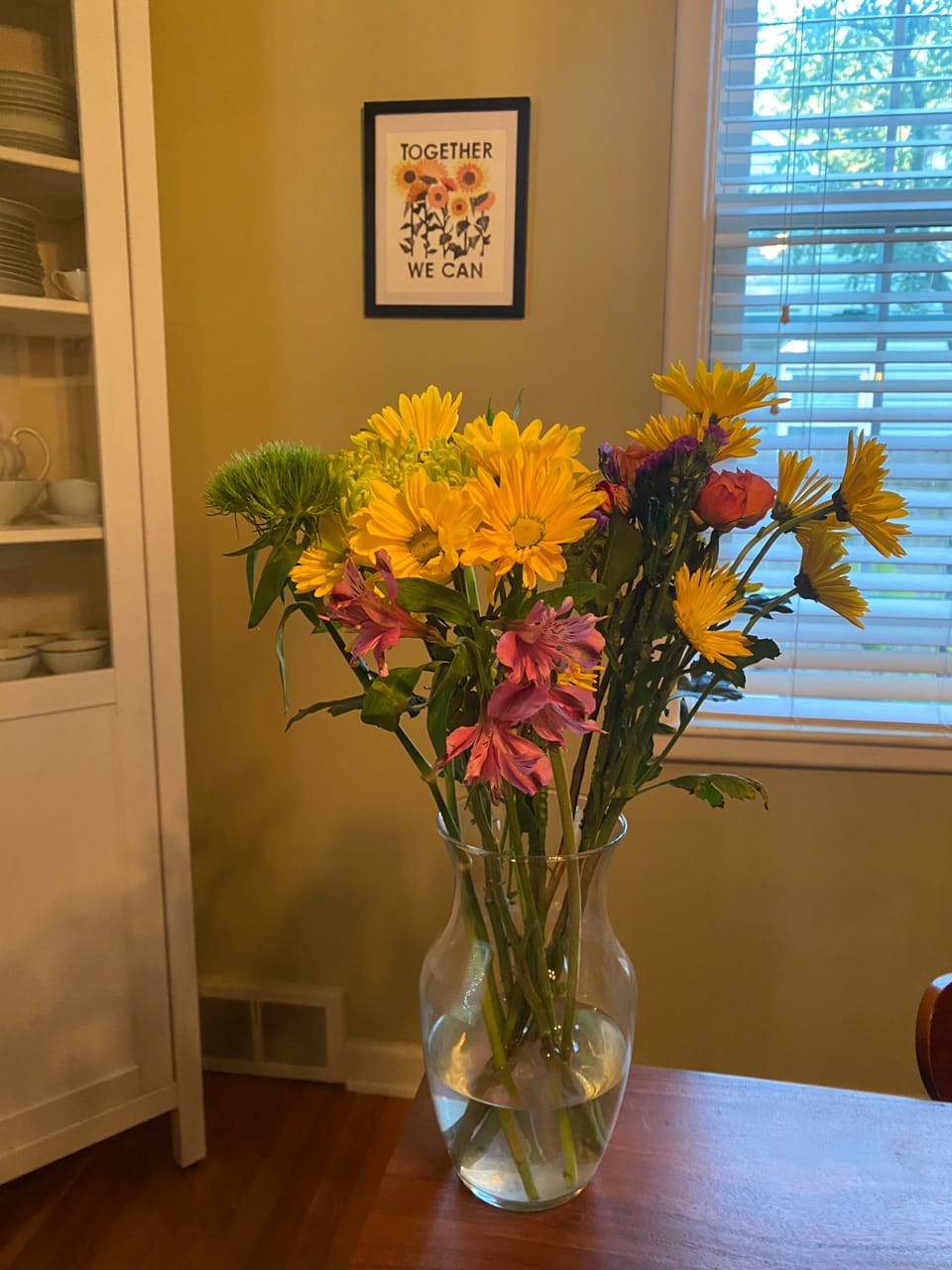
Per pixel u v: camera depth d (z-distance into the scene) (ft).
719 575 2.02
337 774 5.68
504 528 1.81
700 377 2.17
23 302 4.32
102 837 4.72
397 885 5.78
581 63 4.81
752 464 5.16
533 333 5.08
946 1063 2.85
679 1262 2.20
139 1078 5.03
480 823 2.23
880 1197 2.38
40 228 4.42
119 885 4.80
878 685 5.36
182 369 5.39
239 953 6.04
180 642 5.65
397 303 5.14
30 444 4.59
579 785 2.42
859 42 4.82
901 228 4.89
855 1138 2.58
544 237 4.98
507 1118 2.30
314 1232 4.91
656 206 4.88
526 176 4.92
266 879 5.90
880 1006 5.52
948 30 4.76
